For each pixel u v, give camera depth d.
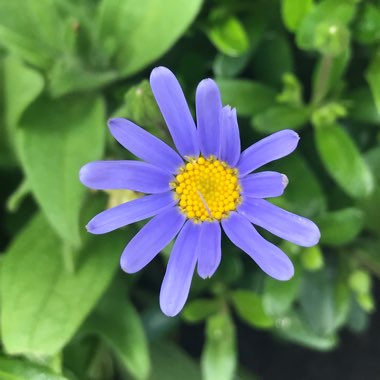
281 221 0.09
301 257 0.13
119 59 0.13
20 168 0.16
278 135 0.08
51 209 0.12
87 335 0.15
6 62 0.14
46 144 0.13
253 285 0.15
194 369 0.16
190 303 0.15
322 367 0.19
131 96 0.10
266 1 0.14
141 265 0.09
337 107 0.13
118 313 0.14
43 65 0.13
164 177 0.09
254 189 0.09
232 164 0.09
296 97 0.13
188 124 0.09
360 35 0.13
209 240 0.09
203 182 0.09
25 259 0.13
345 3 0.13
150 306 0.16
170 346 0.17
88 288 0.13
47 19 0.13
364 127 0.15
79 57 0.13
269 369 0.19
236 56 0.14
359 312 0.16
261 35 0.14
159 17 0.13
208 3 0.14
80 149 0.13
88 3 0.14
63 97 0.13
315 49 0.13
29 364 0.13
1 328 0.13
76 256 0.13
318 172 0.15
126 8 0.13
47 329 0.12
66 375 0.14
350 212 0.13
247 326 0.19
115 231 0.13
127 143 0.09
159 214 0.09
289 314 0.15
